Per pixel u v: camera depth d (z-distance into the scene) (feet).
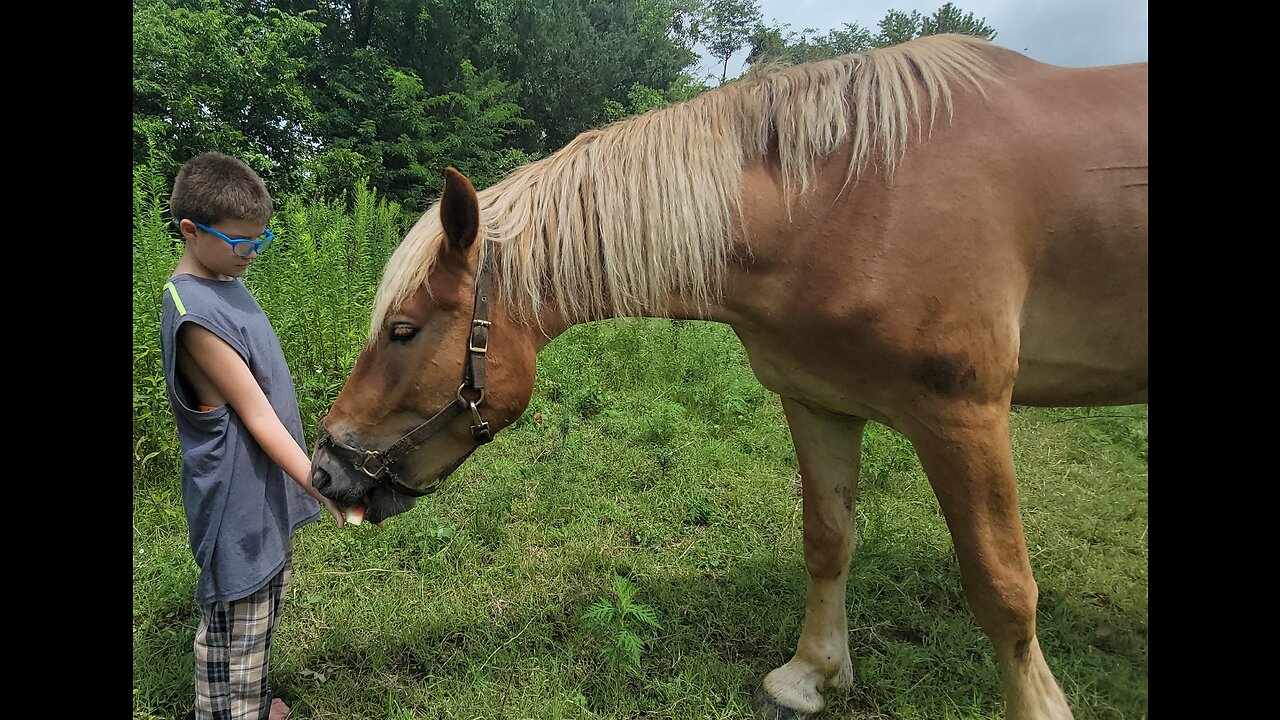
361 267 15.20
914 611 7.56
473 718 6.04
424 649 7.02
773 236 4.82
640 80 66.64
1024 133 4.43
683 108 5.36
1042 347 4.89
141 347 10.25
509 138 57.47
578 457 11.51
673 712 6.18
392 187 42.45
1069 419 7.50
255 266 13.42
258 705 5.67
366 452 5.15
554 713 5.95
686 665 6.72
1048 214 4.42
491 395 5.17
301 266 13.11
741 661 6.94
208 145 29.19
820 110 4.75
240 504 5.07
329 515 9.53
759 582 8.13
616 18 69.92
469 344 4.97
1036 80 4.78
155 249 11.24
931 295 4.35
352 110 40.78
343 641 7.17
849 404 5.11
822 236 4.66
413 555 8.87
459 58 49.57
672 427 12.53
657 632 7.32
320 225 17.72
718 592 7.99
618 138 5.38
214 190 4.65
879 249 4.45
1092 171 4.35
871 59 4.97
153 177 12.65
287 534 5.65
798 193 4.75
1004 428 4.58
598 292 5.30
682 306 5.34
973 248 4.33
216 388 4.96
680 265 4.99
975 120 4.52
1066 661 5.71
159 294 10.76
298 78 39.01
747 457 11.94
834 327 4.68
